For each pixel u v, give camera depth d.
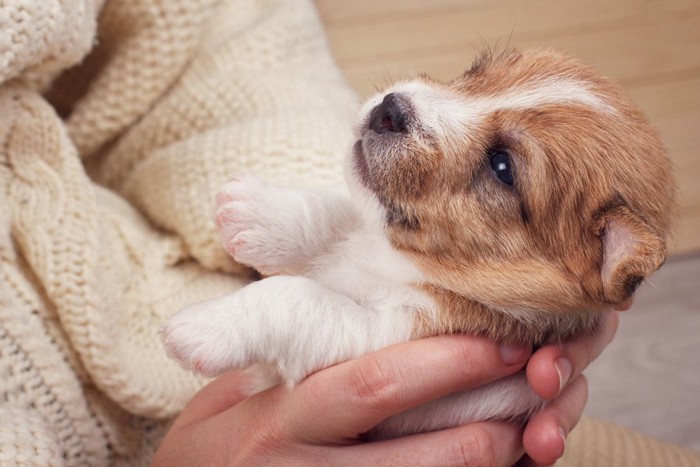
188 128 0.53
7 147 0.46
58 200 0.46
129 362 0.45
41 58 0.45
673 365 0.67
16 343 0.43
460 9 0.91
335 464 0.41
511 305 0.42
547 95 0.42
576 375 0.44
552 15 0.91
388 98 0.43
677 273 0.72
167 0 0.51
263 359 0.41
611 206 0.41
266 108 0.53
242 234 0.43
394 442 0.41
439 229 0.42
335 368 0.41
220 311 0.41
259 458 0.41
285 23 0.56
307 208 0.44
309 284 0.42
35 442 0.40
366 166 0.43
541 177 0.42
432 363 0.40
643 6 0.93
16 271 0.44
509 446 0.42
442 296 0.42
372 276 0.43
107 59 0.53
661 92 0.84
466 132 0.42
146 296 0.47
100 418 0.45
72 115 0.52
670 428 0.63
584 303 0.42
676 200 0.44
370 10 0.90
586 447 0.51
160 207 0.50
